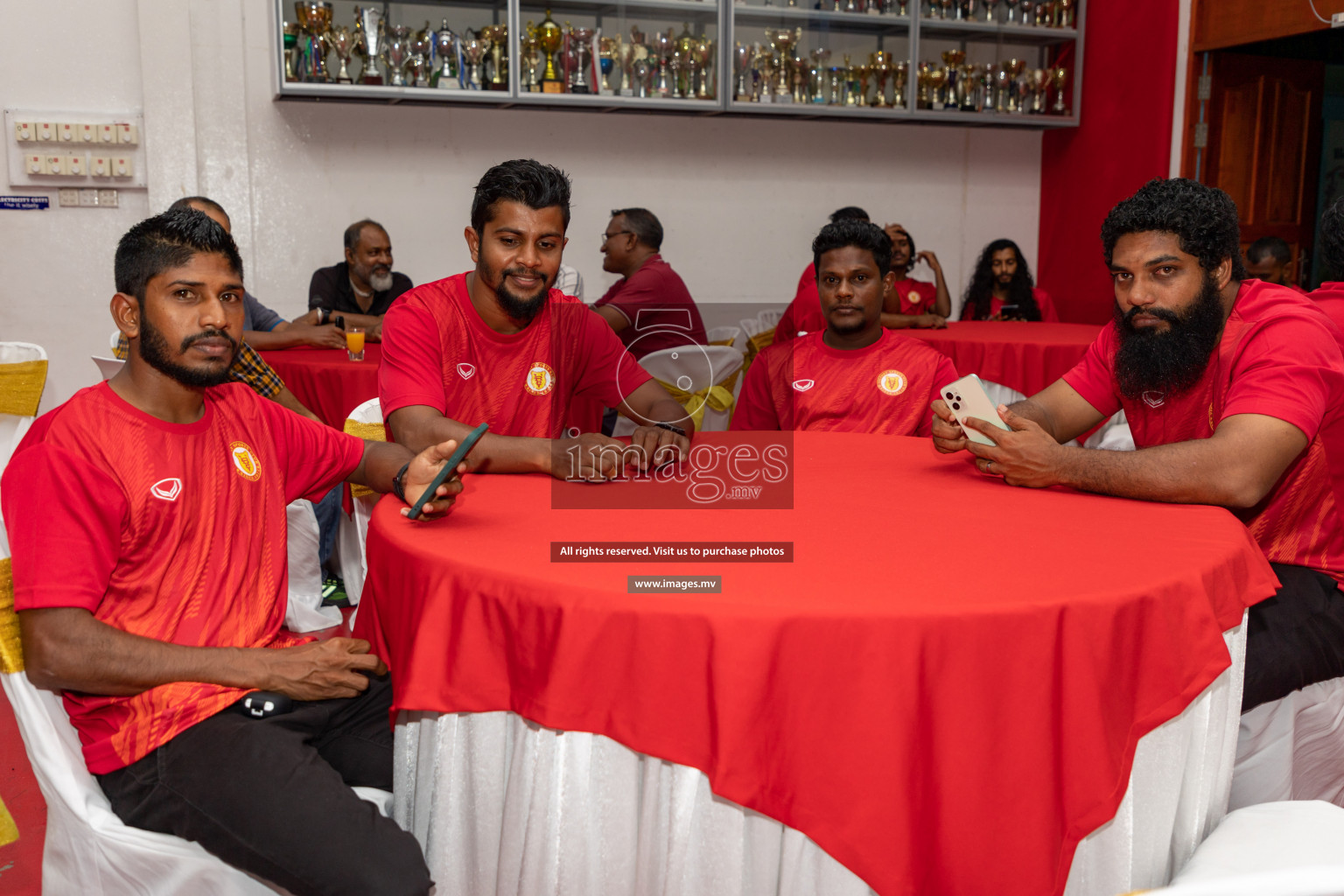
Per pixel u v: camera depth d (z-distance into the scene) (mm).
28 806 1925
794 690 953
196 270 1210
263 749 1141
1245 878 653
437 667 1108
